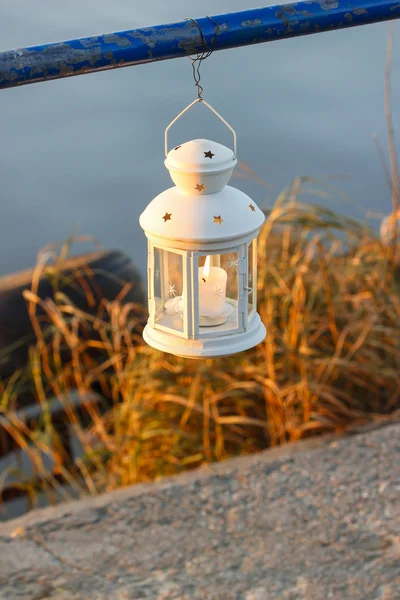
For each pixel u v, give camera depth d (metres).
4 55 1.52
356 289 4.36
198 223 1.63
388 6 1.68
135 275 4.91
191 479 3.39
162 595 2.80
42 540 3.07
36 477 4.07
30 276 4.73
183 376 3.92
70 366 4.44
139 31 1.58
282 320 4.09
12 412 4.10
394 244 4.41
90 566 2.94
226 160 1.66
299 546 3.02
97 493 3.90
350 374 4.02
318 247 4.11
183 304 1.71
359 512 3.18
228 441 3.92
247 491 3.31
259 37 1.64
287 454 3.55
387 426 3.74
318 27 1.67
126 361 4.58
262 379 3.80
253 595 2.79
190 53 1.62
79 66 1.56
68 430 4.37
